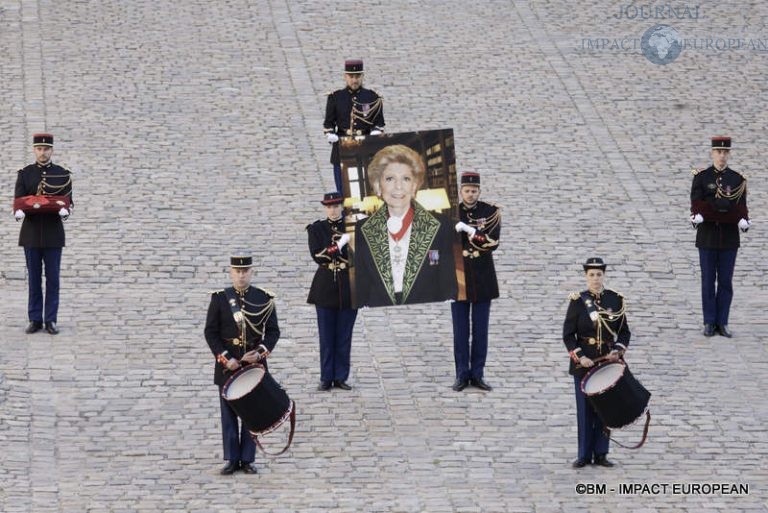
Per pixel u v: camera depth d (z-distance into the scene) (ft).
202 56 172.14
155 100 160.56
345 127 137.28
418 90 165.58
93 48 172.96
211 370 112.68
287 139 153.89
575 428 105.60
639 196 146.10
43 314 118.42
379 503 93.81
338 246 108.88
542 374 114.01
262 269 129.08
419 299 109.09
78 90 161.89
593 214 142.00
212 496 94.32
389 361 116.06
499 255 133.39
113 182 142.72
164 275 127.34
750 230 140.87
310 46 176.35
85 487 95.25
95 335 117.50
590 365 98.58
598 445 100.27
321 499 94.17
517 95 166.40
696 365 117.19
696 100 167.94
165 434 103.14
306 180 145.48
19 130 151.64
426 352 117.80
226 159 148.77
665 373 115.44
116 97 160.76
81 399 107.65
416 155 108.88
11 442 100.83
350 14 187.11
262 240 134.00
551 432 104.99
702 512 93.91
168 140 151.94
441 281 109.19
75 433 102.78
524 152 153.28
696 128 161.17
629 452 102.58
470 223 110.01
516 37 182.09
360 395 110.01
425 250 108.99
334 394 110.11
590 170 150.61
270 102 161.89
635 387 97.55
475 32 183.01
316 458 100.27
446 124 157.69
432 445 102.53
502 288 127.95
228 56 172.55
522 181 147.23
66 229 134.00
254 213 138.62
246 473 97.91
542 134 157.48
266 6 188.55
